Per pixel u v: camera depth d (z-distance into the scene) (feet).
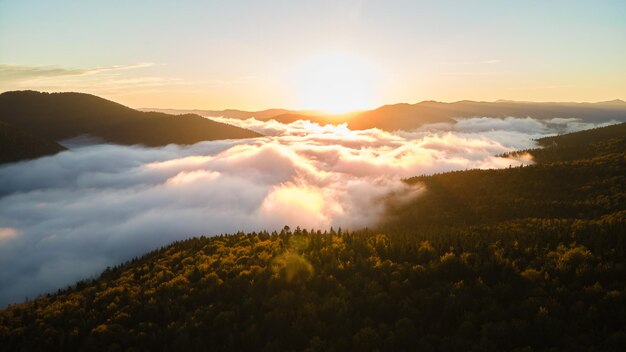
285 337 166.81
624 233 197.77
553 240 211.41
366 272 208.23
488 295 163.84
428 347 139.33
